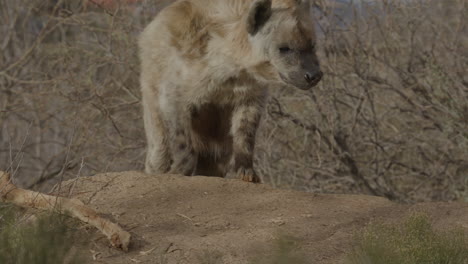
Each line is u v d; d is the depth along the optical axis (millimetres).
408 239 12336
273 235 13422
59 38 36531
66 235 12508
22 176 32719
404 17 28547
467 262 12258
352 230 13773
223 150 19875
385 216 14508
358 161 28641
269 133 29641
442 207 14836
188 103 18516
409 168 28562
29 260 11273
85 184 15867
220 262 12305
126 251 12602
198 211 14648
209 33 17828
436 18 28641
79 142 29062
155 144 19844
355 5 28562
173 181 16172
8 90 31938
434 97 27891
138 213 14438
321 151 29422
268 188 16125
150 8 30906
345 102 29062
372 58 29047
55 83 30656
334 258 12531
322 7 28688
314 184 29047
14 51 35938
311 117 29188
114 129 31234
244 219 14312
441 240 12352
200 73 18016
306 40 16828
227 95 18438
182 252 12672
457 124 27625
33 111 32000
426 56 28312
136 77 31078
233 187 16062
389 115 29172
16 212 13453
